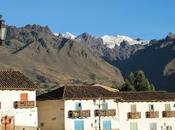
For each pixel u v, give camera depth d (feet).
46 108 269.85
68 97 262.47
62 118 261.44
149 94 312.50
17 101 241.35
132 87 405.39
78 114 264.52
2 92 236.84
